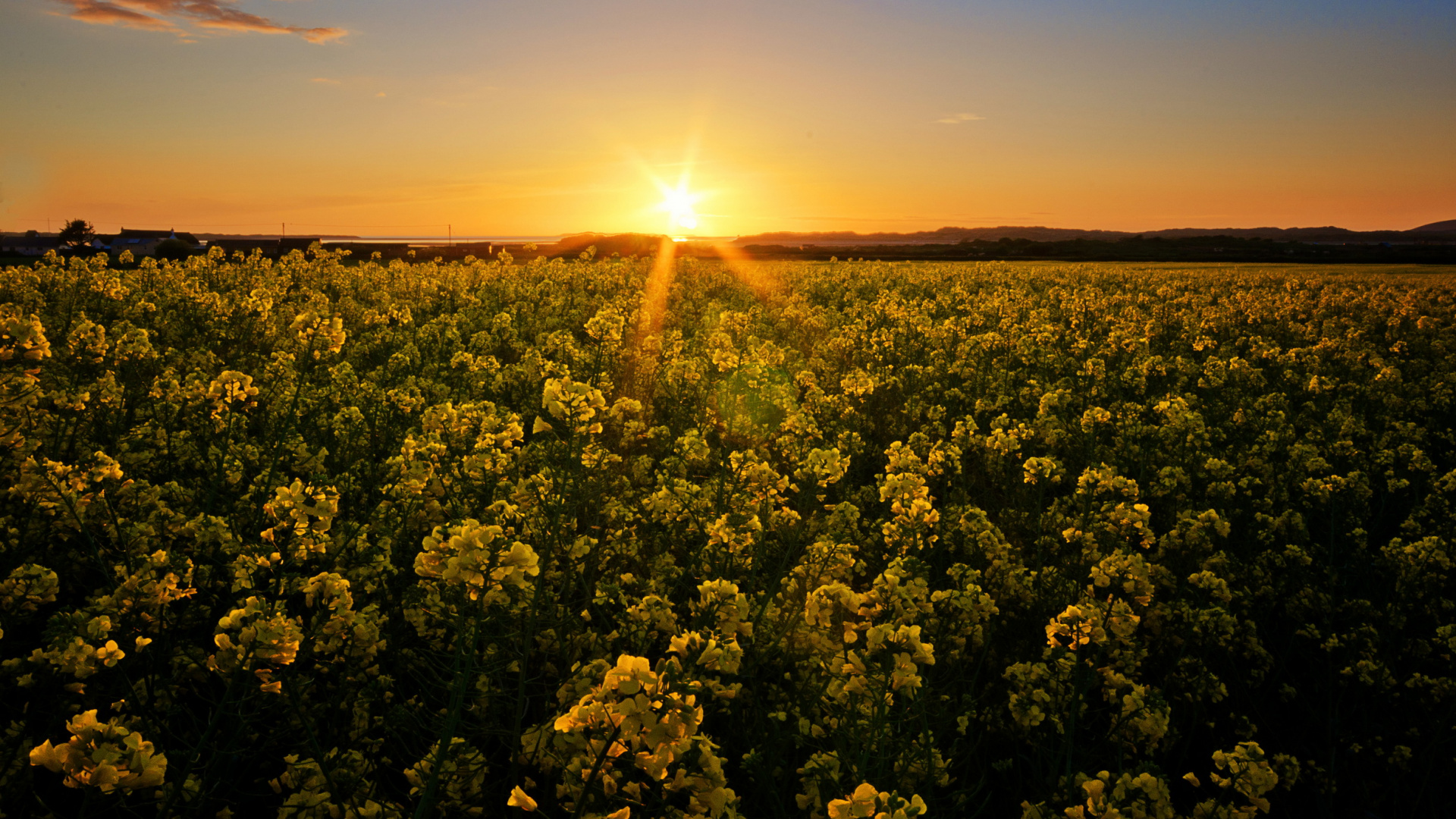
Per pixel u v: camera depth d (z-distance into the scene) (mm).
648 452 8609
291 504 4199
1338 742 4465
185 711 3889
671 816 2570
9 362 4555
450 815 3256
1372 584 6125
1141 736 3840
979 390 11992
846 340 15219
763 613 4367
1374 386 13125
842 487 7383
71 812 3475
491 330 15859
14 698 3693
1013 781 4082
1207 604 5508
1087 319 22141
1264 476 8266
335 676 4066
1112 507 5410
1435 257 87375
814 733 3609
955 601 4277
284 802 3033
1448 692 4387
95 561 4348
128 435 6625
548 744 3264
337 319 7090
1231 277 46000
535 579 3996
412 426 7898
